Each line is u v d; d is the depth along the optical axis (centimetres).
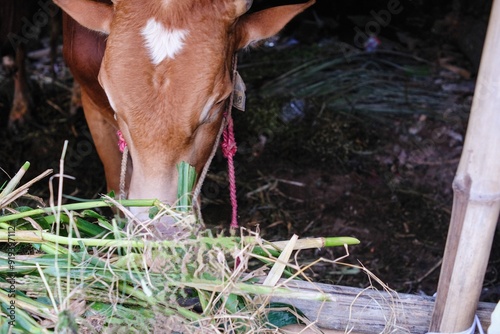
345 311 207
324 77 532
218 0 224
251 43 251
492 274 367
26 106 466
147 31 217
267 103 498
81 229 207
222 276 181
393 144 475
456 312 199
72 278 186
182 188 215
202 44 218
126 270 187
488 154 179
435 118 496
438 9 615
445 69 559
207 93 218
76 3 238
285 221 407
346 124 487
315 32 593
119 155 331
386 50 577
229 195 427
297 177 445
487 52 174
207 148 248
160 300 182
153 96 216
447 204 426
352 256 381
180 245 183
